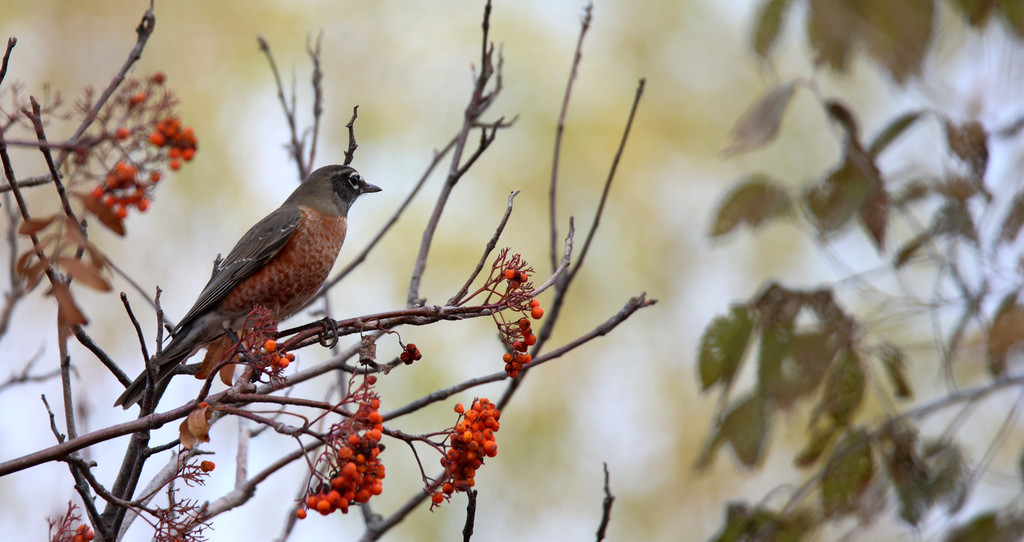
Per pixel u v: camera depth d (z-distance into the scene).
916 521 7.99
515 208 15.12
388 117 15.48
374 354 5.38
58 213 4.61
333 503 4.69
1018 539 7.80
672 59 16.80
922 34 8.34
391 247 14.63
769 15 8.64
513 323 5.59
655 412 14.75
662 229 15.73
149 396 5.54
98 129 5.51
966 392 8.23
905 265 8.20
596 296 15.07
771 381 7.86
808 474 13.57
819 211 7.91
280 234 8.48
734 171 16.12
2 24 14.35
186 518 5.23
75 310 4.23
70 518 5.45
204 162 14.71
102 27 14.83
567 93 8.37
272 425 4.84
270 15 15.77
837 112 7.96
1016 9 8.46
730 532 8.35
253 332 5.51
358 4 16.09
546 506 13.95
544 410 14.38
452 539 13.13
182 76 15.03
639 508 14.20
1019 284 7.73
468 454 4.96
